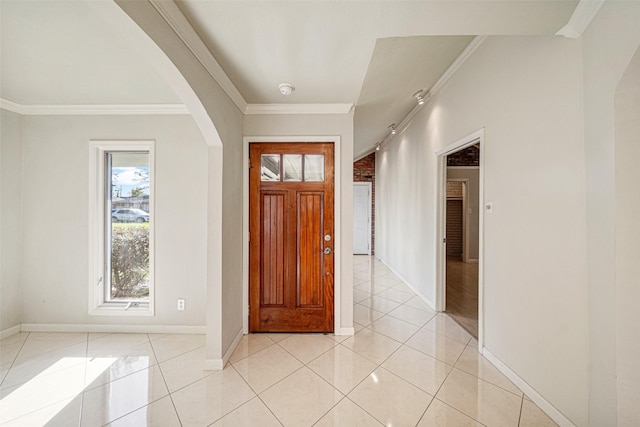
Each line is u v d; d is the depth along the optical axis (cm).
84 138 266
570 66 142
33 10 138
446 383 186
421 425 150
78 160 266
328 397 173
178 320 266
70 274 267
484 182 220
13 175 260
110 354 226
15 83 219
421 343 245
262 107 257
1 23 148
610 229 121
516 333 183
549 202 156
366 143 576
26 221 266
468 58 240
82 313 267
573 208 141
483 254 222
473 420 153
